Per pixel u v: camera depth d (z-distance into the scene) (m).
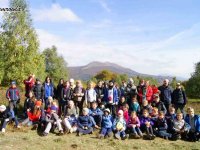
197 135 15.98
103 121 16.05
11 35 39.19
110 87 17.73
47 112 16.06
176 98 17.86
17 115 18.67
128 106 17.50
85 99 17.67
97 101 17.78
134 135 15.97
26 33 40.00
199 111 29.52
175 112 17.92
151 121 16.61
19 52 38.44
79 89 17.81
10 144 13.62
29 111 16.66
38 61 41.22
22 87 36.53
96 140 15.13
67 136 15.47
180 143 15.58
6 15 39.66
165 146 14.91
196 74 63.69
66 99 17.62
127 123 16.42
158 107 17.41
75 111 16.59
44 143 14.09
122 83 18.86
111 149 14.01
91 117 16.31
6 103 22.38
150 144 15.10
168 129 16.45
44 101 17.84
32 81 18.25
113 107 17.77
